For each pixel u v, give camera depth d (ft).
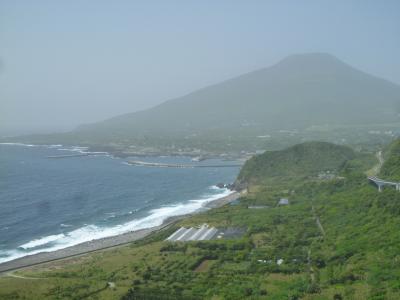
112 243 612.70
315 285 377.30
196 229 609.42
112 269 465.47
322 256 447.83
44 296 385.29
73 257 550.36
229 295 375.66
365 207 554.46
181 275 433.48
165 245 531.09
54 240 632.79
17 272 491.72
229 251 500.33
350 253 433.07
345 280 377.91
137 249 538.88
